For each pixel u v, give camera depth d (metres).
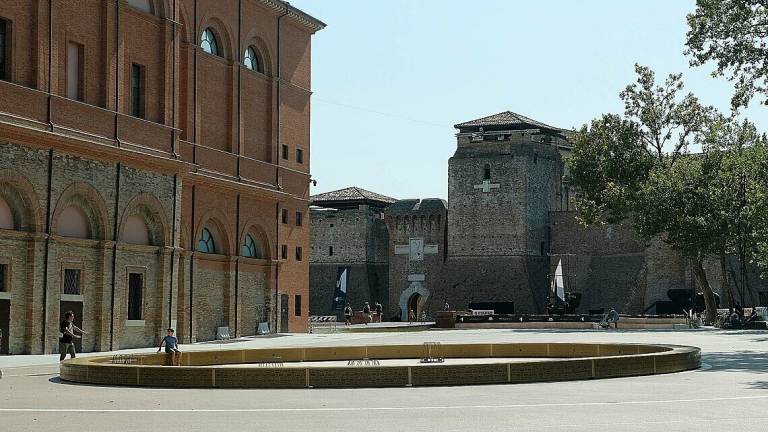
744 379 28.17
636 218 78.62
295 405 21.94
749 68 42.84
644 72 82.62
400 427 17.88
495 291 111.50
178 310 54.66
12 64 42.22
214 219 59.41
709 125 81.44
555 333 68.31
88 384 28.31
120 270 48.16
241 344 53.59
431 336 63.78
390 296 122.06
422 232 120.94
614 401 22.20
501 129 115.38
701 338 56.84
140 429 17.84
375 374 26.56
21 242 42.66
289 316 68.44
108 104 47.31
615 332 69.25
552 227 113.88
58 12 44.69
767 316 83.88
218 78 60.06
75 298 45.50
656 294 104.69
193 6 56.84
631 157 81.50
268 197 64.50
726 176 76.69
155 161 49.84
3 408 21.66
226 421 18.98
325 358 41.22
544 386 26.31
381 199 129.12
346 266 124.56
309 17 69.44
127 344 48.72
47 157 43.53
